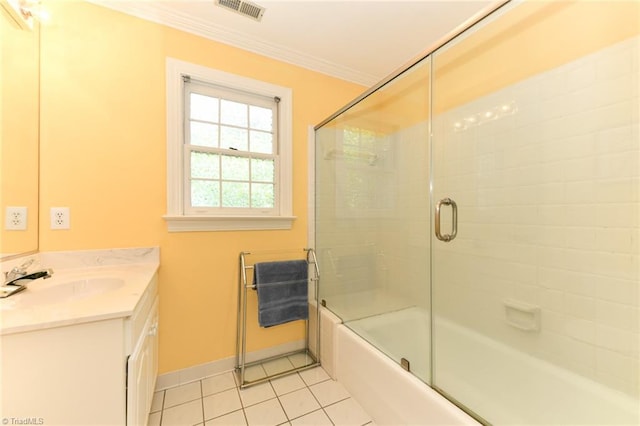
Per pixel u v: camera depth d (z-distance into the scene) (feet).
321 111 6.93
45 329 2.50
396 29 5.66
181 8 5.06
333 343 5.63
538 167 4.46
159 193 5.13
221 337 5.74
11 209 3.77
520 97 4.65
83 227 4.56
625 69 3.54
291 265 6.05
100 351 2.70
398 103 6.86
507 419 3.64
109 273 4.28
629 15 3.51
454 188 5.73
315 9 5.10
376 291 6.84
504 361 4.75
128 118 4.88
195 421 4.35
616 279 3.68
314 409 4.67
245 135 6.11
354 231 6.91
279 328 6.43
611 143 3.68
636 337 3.52
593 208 3.87
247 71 6.02
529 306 4.58
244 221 5.92
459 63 5.57
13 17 3.81
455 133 5.69
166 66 5.18
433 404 3.56
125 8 4.86
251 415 4.50
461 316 5.56
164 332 5.20
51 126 4.33
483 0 4.84
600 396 3.74
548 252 4.37
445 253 5.87
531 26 4.45
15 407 2.44
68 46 4.46
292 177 6.53
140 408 3.28
